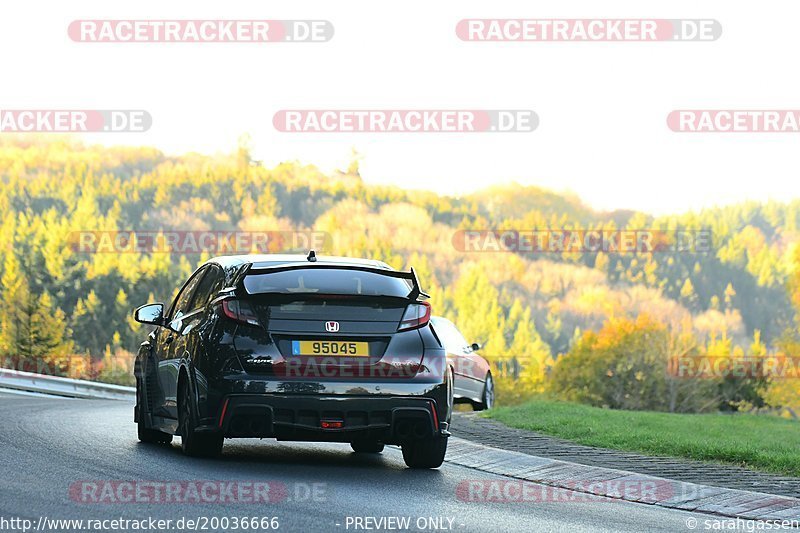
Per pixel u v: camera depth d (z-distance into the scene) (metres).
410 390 33.03
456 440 41.62
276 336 32.50
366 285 33.91
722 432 50.97
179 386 34.75
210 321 33.22
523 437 44.12
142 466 31.66
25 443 36.34
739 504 29.81
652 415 60.84
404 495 28.83
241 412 31.95
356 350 32.84
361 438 33.47
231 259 35.66
